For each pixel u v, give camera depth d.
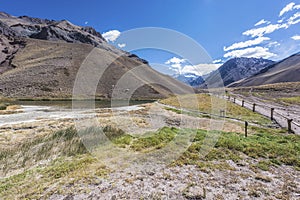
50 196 4.76
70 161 7.29
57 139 10.51
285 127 12.74
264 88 76.44
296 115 18.19
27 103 42.44
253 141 9.05
